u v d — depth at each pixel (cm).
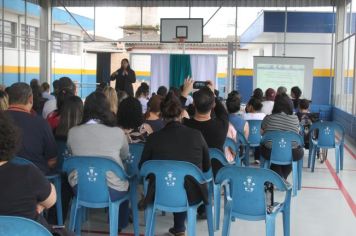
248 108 614
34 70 1206
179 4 1199
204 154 313
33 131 303
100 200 304
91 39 1228
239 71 1252
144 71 1691
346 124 970
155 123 396
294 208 440
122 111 384
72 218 309
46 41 1212
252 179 282
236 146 429
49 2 1208
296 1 1173
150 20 1230
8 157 182
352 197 484
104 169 299
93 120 316
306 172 600
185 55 1124
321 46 1183
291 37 1185
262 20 1182
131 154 358
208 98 359
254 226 384
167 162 289
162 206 297
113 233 305
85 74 1577
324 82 1195
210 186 334
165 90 606
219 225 376
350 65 1001
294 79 1073
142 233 359
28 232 168
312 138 612
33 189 185
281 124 480
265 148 472
